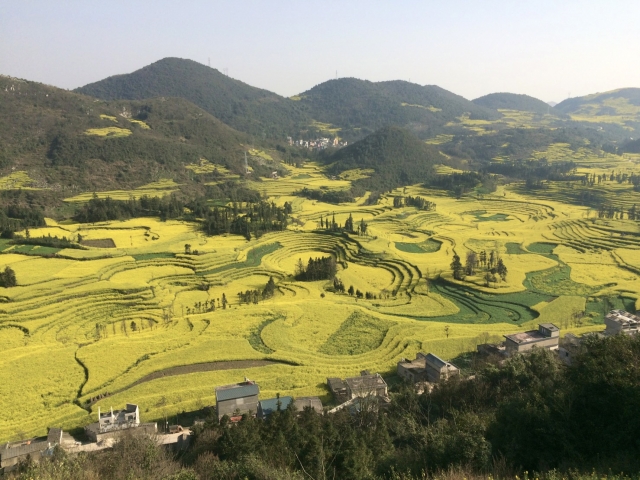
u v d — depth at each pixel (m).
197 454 60.19
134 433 71.50
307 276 183.38
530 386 65.81
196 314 139.50
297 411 73.44
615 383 39.84
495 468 38.09
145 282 162.75
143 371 102.56
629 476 32.12
